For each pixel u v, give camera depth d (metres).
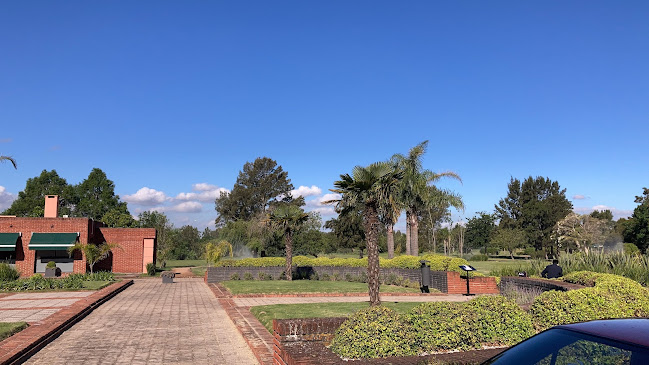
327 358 5.47
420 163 29.98
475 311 6.71
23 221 33.22
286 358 5.81
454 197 31.03
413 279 22.84
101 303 16.39
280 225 26.17
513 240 72.44
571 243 61.44
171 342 9.48
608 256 18.69
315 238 56.16
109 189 68.38
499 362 3.42
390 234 31.97
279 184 77.88
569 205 97.00
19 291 19.94
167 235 48.62
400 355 5.79
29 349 8.30
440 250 80.00
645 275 15.39
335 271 27.22
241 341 9.55
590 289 8.09
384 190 12.52
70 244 32.66
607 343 3.03
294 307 13.41
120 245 37.84
